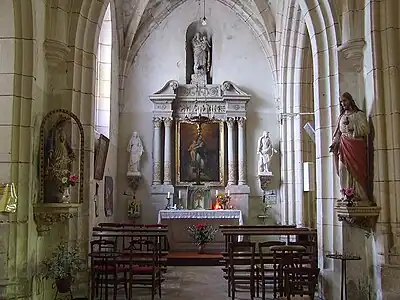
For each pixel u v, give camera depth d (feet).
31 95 28.55
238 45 60.59
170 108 58.59
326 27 34.22
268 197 58.18
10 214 27.22
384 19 30.01
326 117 34.50
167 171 58.03
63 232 31.78
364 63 32.09
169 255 50.80
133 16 57.41
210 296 34.17
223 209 56.29
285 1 52.95
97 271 32.30
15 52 28.22
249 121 59.47
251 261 32.71
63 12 32.63
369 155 30.45
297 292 28.63
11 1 27.91
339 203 30.89
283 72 56.44
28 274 27.99
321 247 34.09
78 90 33.50
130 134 58.85
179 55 60.34
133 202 57.36
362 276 31.48
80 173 32.63
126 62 59.16
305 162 54.13
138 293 35.09
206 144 59.00
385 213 28.96
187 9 60.90
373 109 30.07
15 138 27.96
